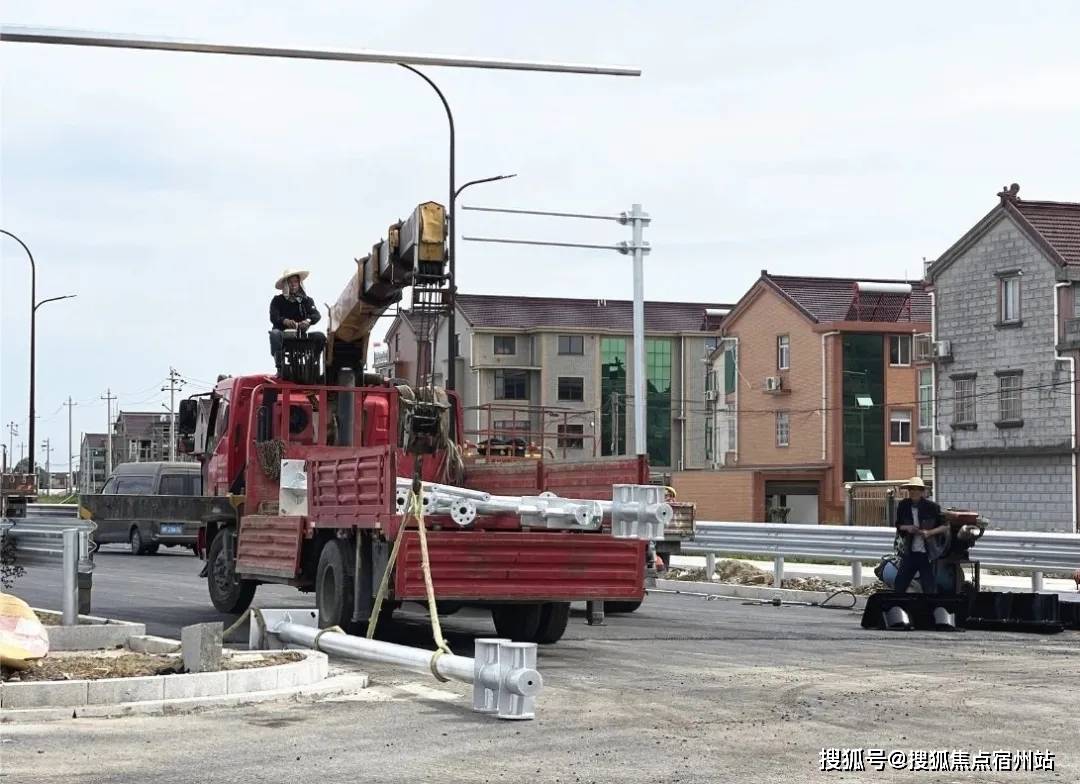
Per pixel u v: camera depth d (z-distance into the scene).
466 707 10.20
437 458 18.02
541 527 13.52
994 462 56.91
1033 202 56.69
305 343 17.94
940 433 59.12
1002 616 17.67
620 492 13.28
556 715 9.84
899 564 18.22
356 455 13.91
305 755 8.26
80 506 16.86
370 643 11.93
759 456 75.69
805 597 22.62
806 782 7.57
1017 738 9.02
